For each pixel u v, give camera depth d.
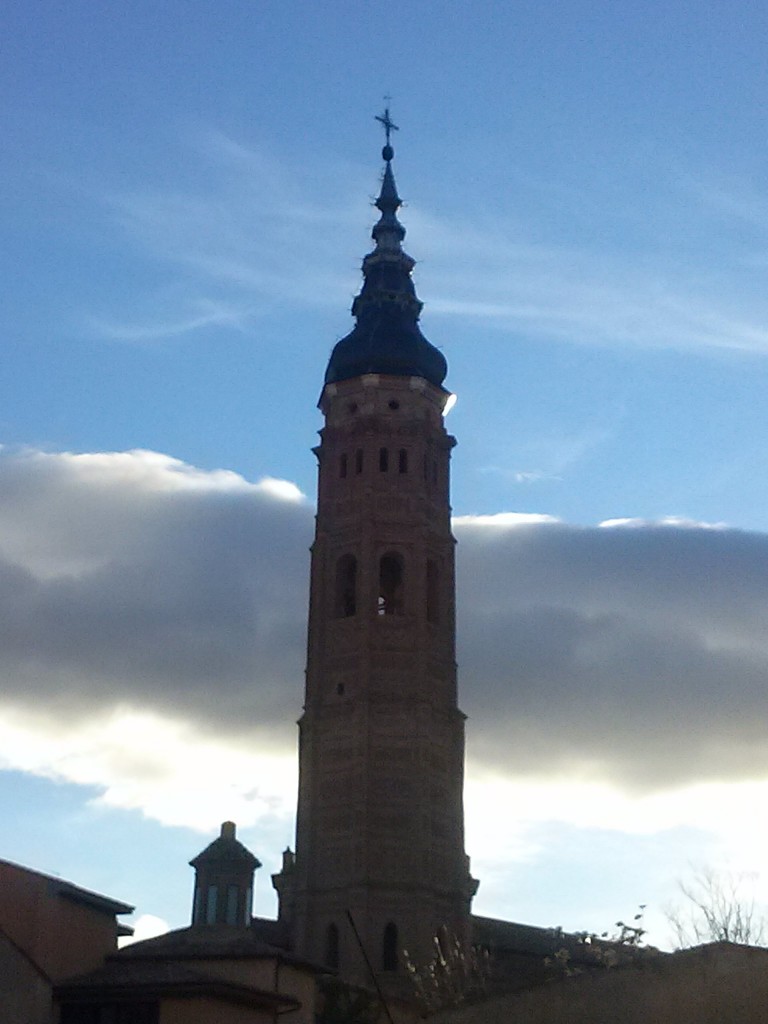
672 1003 41.91
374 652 114.38
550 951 110.50
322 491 121.94
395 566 119.88
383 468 120.62
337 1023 75.19
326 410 124.81
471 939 109.50
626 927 56.47
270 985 64.38
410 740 112.19
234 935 71.69
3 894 59.34
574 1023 43.88
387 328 125.12
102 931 64.06
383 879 107.69
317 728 113.69
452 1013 47.38
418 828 109.62
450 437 124.81
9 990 51.12
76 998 58.06
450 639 118.25
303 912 107.88
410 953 105.44
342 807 110.31
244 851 95.50
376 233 131.00
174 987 57.94
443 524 121.62
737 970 40.94
